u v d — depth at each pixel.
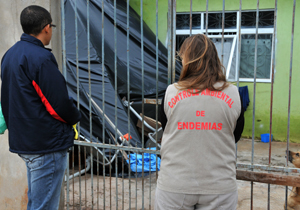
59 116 1.82
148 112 5.10
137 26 5.44
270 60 6.26
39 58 1.75
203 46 1.46
